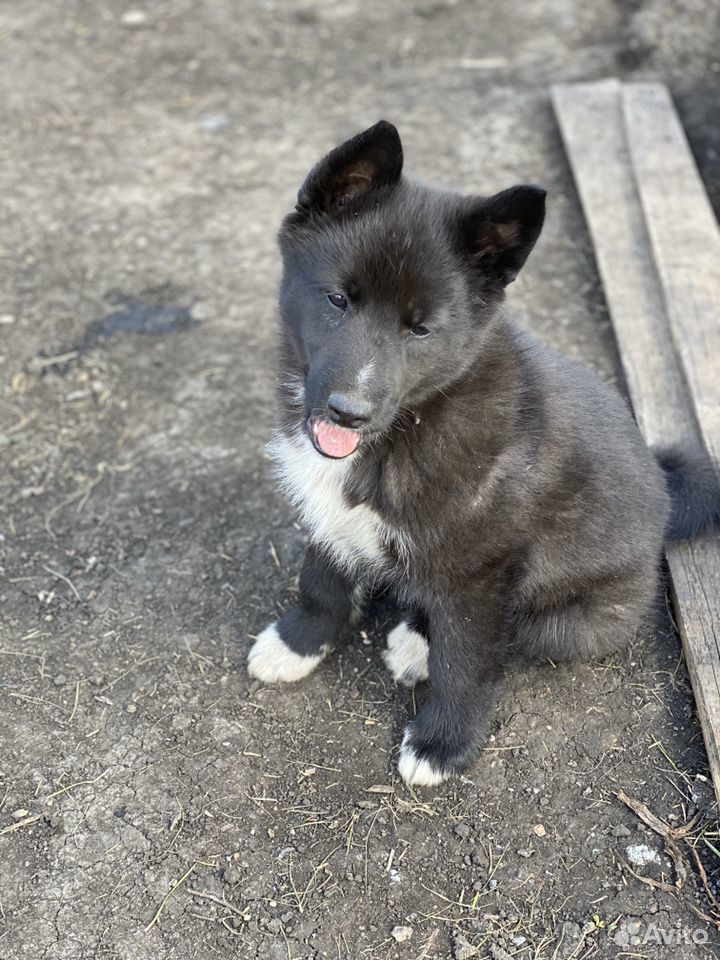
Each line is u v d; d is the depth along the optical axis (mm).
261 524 1049
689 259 1271
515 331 844
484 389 791
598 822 801
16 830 798
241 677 914
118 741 862
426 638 912
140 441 1149
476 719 837
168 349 1268
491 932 743
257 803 821
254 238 1447
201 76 1829
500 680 843
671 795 814
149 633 951
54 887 766
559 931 741
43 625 958
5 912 751
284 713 888
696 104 1669
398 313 737
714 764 804
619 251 1335
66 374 1230
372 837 799
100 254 1420
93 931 743
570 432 828
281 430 864
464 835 799
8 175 1566
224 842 795
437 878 774
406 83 1804
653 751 844
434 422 786
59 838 794
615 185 1454
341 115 1719
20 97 1744
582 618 888
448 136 1643
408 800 825
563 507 829
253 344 1271
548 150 1604
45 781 831
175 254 1421
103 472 1115
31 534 1046
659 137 1516
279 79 1831
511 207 733
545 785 829
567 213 1469
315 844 795
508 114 1690
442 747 835
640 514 867
